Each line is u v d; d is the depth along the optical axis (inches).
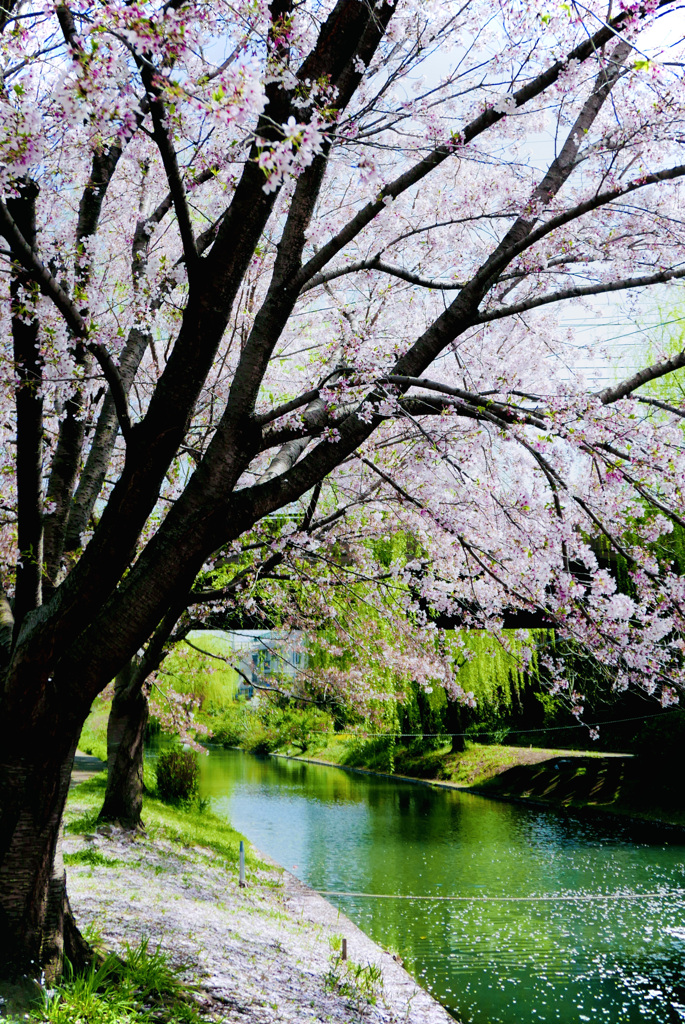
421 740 1504.7
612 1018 332.2
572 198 266.5
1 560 301.7
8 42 170.4
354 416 200.8
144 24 121.6
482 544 299.7
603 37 188.2
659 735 997.8
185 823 671.8
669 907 521.0
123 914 321.4
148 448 175.3
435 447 214.1
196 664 775.7
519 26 223.5
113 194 312.8
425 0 237.1
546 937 450.3
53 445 301.0
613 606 233.1
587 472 259.9
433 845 740.0
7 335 223.1
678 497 242.2
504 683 968.3
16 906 186.5
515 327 331.9
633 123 215.6
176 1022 198.2
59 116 179.5
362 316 342.6
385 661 443.5
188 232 163.6
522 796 1085.1
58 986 187.3
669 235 237.9
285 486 194.4
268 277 347.9
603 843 754.8
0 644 195.3
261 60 153.3
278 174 104.8
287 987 284.7
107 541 175.9
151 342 329.1
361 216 195.5
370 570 369.4
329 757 1737.2
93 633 182.7
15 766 185.5
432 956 412.5
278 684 555.8
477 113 247.9
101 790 740.0
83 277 214.8
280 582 417.7
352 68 180.7
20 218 169.8
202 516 184.7
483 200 294.4
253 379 188.9
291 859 665.6
